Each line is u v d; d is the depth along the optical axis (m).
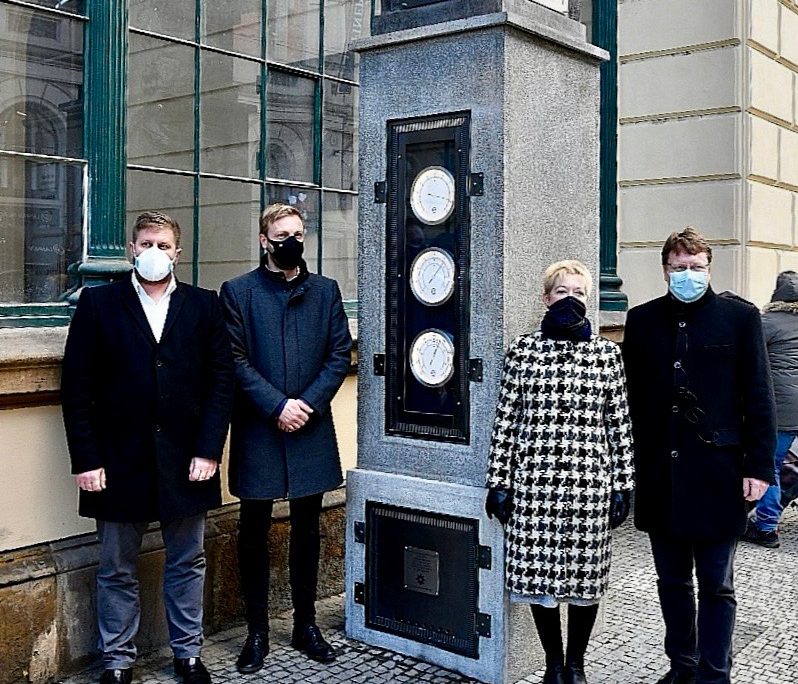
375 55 4.30
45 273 4.31
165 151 4.95
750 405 3.60
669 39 7.62
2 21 4.30
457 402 4.11
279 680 3.98
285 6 5.46
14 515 3.83
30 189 4.29
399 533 4.25
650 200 7.75
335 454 4.25
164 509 3.70
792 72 8.14
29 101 4.33
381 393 4.36
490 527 3.95
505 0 3.96
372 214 4.35
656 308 3.78
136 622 3.89
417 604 4.20
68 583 3.96
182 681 3.96
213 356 3.87
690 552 3.77
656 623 4.70
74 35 4.38
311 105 5.59
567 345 3.61
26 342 3.83
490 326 3.98
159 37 4.93
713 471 3.60
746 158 7.39
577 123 4.32
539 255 4.12
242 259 5.29
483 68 3.96
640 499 3.76
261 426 4.09
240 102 5.25
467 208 4.04
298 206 5.52
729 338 3.63
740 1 7.31
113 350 3.70
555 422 3.57
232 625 4.61
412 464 4.25
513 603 3.96
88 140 4.39
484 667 3.98
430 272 4.16
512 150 3.95
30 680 3.84
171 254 3.79
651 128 7.73
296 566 4.26
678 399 3.64
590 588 3.56
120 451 3.70
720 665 3.60
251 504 4.11
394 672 4.07
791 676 4.06
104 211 4.39
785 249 8.09
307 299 4.19
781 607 4.96
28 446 3.87
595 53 4.35
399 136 4.25
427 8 4.18
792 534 6.46
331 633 4.51
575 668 3.72
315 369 4.18
